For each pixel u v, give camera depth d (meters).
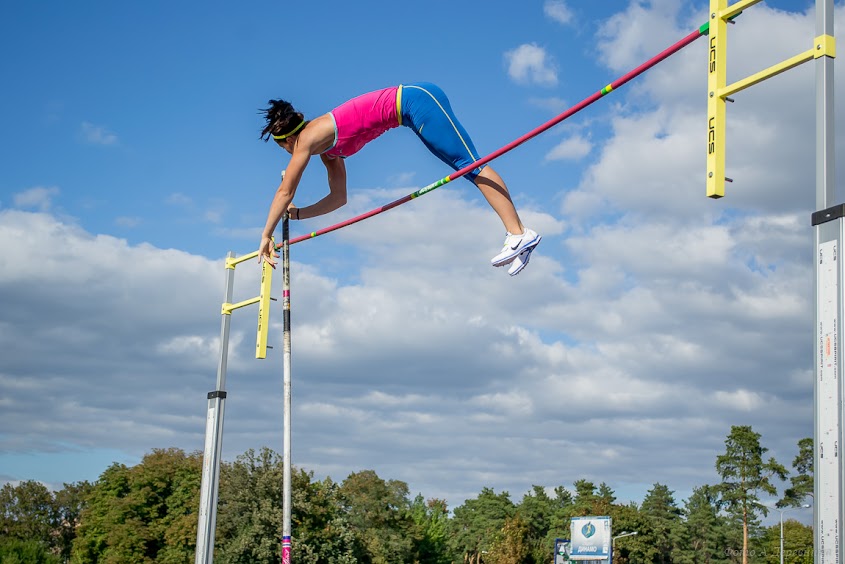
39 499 69.50
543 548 87.62
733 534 89.19
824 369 4.86
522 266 7.05
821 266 4.95
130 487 51.31
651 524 86.44
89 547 51.00
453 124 6.97
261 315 12.26
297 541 37.34
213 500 12.57
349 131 7.12
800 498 76.69
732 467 76.56
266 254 7.49
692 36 5.80
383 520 57.50
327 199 8.25
